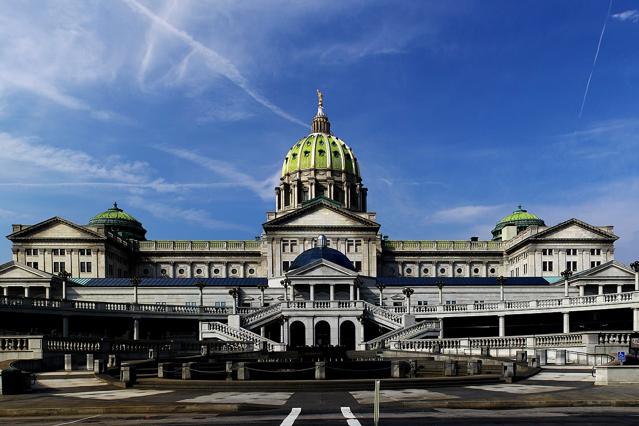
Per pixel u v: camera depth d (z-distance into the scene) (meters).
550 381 36.72
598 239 149.12
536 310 89.94
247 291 120.31
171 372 40.09
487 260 170.12
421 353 57.88
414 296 120.25
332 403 28.06
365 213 157.38
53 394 32.00
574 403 26.94
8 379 32.12
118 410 26.17
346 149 198.50
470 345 63.41
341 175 193.12
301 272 113.94
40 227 146.50
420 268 170.00
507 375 36.62
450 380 35.12
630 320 89.38
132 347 58.81
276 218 147.00
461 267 170.25
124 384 35.16
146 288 120.81
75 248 146.75
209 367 42.88
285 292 114.38
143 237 196.12
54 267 146.12
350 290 115.00
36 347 47.00
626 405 26.88
